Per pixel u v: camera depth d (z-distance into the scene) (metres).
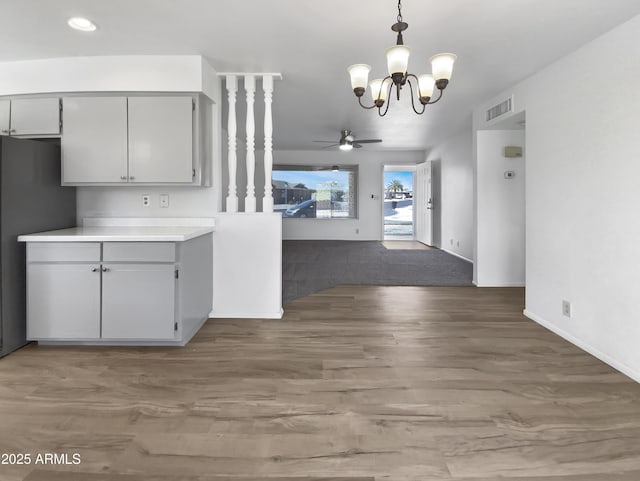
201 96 3.18
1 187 2.59
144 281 2.73
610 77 2.48
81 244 2.71
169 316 2.74
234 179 3.55
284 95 4.22
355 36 2.68
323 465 1.54
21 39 2.72
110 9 2.31
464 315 3.66
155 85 3.05
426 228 8.75
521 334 3.12
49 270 2.72
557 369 2.46
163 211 3.46
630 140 2.32
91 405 2.00
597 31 2.51
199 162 3.12
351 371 2.44
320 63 3.21
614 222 2.46
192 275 2.99
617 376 2.35
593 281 2.67
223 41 2.77
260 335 3.10
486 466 1.54
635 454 1.61
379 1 2.21
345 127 6.11
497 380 2.30
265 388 2.20
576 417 1.89
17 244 2.73
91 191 3.42
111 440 1.70
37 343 2.89
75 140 3.09
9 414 1.91
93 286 2.73
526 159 3.55
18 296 2.74
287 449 1.64
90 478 1.46
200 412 1.94
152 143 3.09
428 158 8.91
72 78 3.05
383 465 1.54
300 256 7.22
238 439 1.71
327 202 9.86
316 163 9.53
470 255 6.50
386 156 9.55
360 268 6.06
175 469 1.51
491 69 3.29
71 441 1.69
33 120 3.10
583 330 2.79
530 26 2.48
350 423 1.85
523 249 4.85
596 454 1.61
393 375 2.38
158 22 2.49
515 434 1.75
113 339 2.78
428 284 4.98
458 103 4.55
